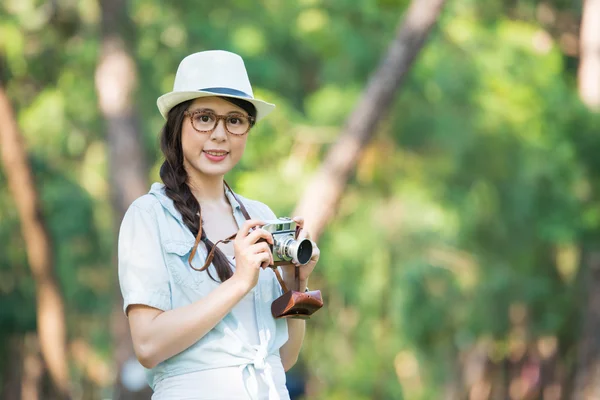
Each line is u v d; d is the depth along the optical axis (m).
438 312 14.06
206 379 2.96
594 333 14.56
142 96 13.04
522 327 16.70
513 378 19.80
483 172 13.09
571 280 15.58
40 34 12.92
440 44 12.79
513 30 13.29
